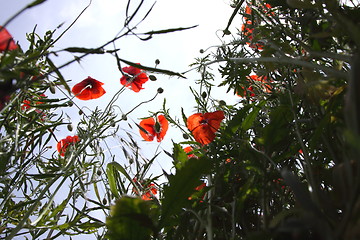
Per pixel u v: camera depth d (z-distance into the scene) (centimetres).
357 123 14
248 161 33
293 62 29
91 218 42
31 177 45
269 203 35
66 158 49
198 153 48
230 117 53
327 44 34
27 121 45
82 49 28
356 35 18
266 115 45
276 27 39
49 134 48
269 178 30
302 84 29
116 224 27
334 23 29
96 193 48
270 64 38
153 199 44
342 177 19
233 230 30
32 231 43
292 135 33
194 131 46
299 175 42
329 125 28
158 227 31
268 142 29
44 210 41
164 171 42
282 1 39
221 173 38
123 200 26
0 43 29
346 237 15
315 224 16
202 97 53
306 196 18
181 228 35
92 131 53
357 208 16
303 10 38
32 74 29
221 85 49
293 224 17
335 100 28
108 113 55
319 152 35
